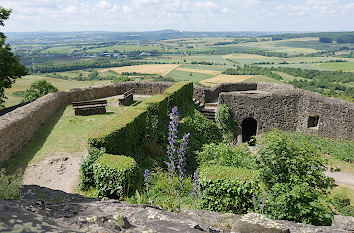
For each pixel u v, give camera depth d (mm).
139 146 12086
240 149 11664
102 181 7891
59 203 3994
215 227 4328
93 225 2539
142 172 10070
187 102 20297
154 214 3586
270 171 7320
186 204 6930
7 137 10398
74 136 13156
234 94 21094
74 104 17484
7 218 2012
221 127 20469
